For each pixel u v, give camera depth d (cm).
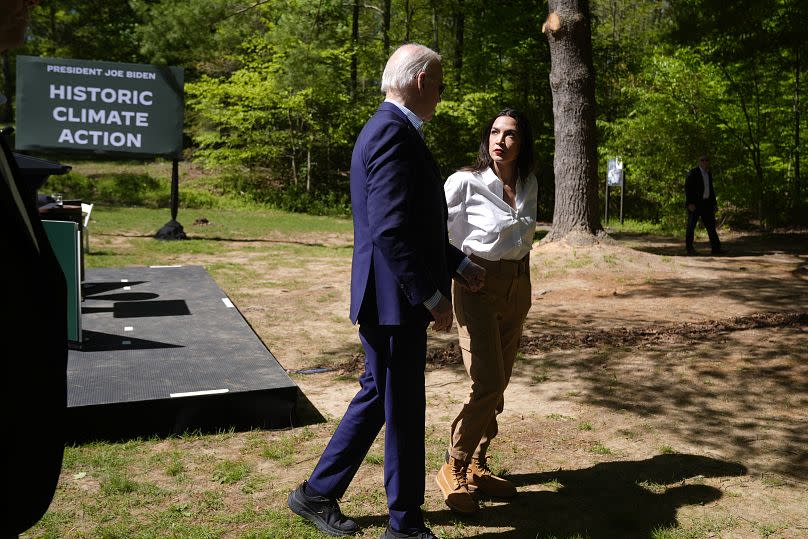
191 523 326
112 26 3447
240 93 2509
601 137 2577
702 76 2011
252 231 1744
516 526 331
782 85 1936
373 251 287
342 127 2608
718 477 385
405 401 295
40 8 3347
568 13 1185
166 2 2395
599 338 684
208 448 415
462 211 339
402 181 275
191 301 731
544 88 2733
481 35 2689
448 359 617
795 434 448
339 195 2675
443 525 332
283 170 2819
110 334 589
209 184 2714
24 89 1343
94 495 352
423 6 2834
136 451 407
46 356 133
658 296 921
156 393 435
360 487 372
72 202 764
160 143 1433
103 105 1388
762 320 757
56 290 138
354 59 2697
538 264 1114
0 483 128
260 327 751
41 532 314
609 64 2791
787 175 1966
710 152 2003
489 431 361
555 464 404
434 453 417
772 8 1639
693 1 1709
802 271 1130
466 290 335
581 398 518
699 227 2002
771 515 342
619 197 2675
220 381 464
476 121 2548
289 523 327
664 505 352
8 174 142
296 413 482
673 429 457
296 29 2325
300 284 1016
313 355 642
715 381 553
